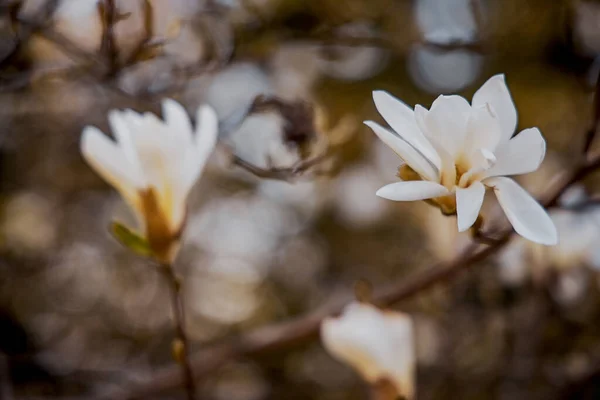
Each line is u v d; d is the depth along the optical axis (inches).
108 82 55.4
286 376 93.1
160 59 56.2
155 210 47.3
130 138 47.4
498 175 44.5
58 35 54.5
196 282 108.2
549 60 73.0
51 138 93.4
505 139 44.6
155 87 57.0
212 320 106.9
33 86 58.6
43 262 96.3
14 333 93.0
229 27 57.9
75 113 73.5
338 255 106.5
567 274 59.8
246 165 53.4
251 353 61.1
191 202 106.1
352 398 89.4
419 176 44.9
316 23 64.4
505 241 47.7
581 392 65.2
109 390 67.7
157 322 102.5
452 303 71.1
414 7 64.3
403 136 44.3
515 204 44.3
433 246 64.5
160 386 62.1
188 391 48.3
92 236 101.3
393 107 44.4
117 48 54.1
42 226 97.3
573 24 62.3
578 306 64.2
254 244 111.3
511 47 71.4
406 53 71.7
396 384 50.2
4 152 90.4
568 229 57.7
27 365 76.5
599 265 58.0
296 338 59.6
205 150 47.7
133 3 55.7
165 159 47.4
